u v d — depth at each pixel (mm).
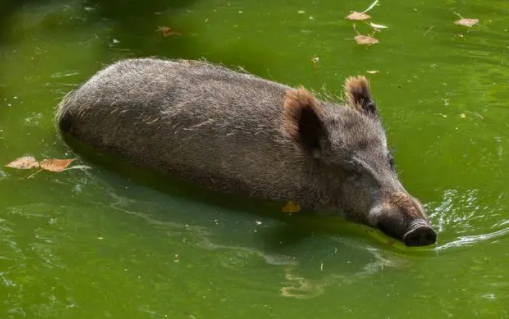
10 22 17547
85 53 16312
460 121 13945
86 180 12516
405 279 10289
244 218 11812
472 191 12094
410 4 18516
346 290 10078
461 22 17484
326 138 11758
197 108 12586
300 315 9547
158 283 10141
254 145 12219
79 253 10742
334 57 16188
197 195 12383
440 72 15633
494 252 10734
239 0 18719
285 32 17219
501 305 9672
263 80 13203
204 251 10906
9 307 9664
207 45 16656
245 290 10039
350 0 18703
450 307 9680
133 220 11578
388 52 16391
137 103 12914
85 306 9695
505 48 16500
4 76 15375
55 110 14258
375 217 11172
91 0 18609
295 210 12055
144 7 18344
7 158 12883
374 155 11641
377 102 14523
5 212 11609
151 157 12812
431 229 10562
